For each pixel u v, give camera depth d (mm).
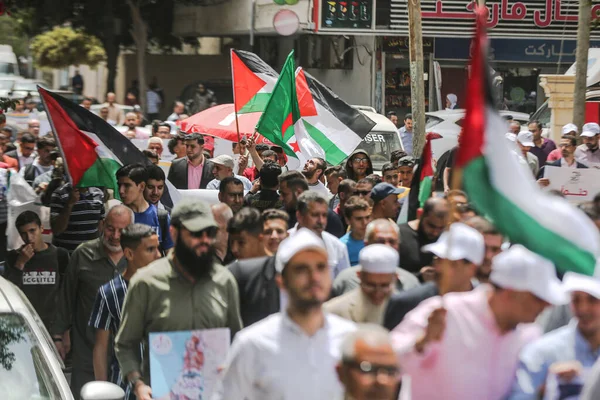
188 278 11477
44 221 20328
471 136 9164
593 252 9508
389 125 37031
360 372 7430
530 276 8852
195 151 25859
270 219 12992
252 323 12227
